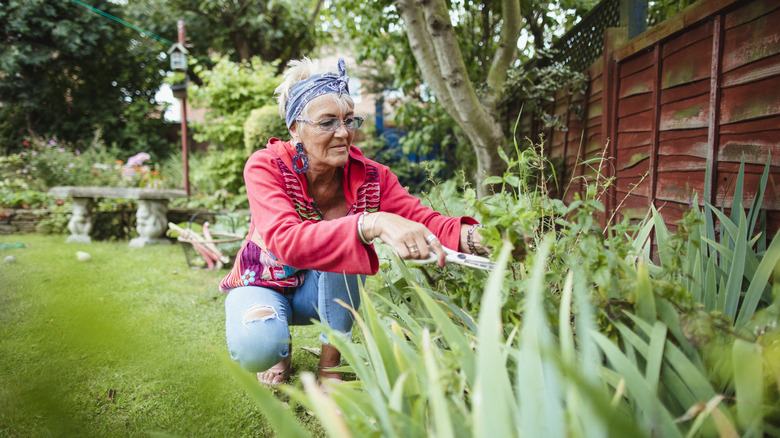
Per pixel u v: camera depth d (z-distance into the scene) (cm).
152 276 359
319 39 1070
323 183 154
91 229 550
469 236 129
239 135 667
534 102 402
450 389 74
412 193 646
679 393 78
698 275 108
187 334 221
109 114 1003
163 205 539
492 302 59
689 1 358
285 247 117
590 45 359
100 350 67
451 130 597
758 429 66
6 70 885
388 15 477
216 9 1004
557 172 359
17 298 173
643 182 243
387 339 82
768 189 155
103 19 945
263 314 147
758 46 159
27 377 68
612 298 86
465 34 497
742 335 80
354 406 74
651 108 237
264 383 168
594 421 56
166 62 1054
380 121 811
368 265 111
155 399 145
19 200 615
